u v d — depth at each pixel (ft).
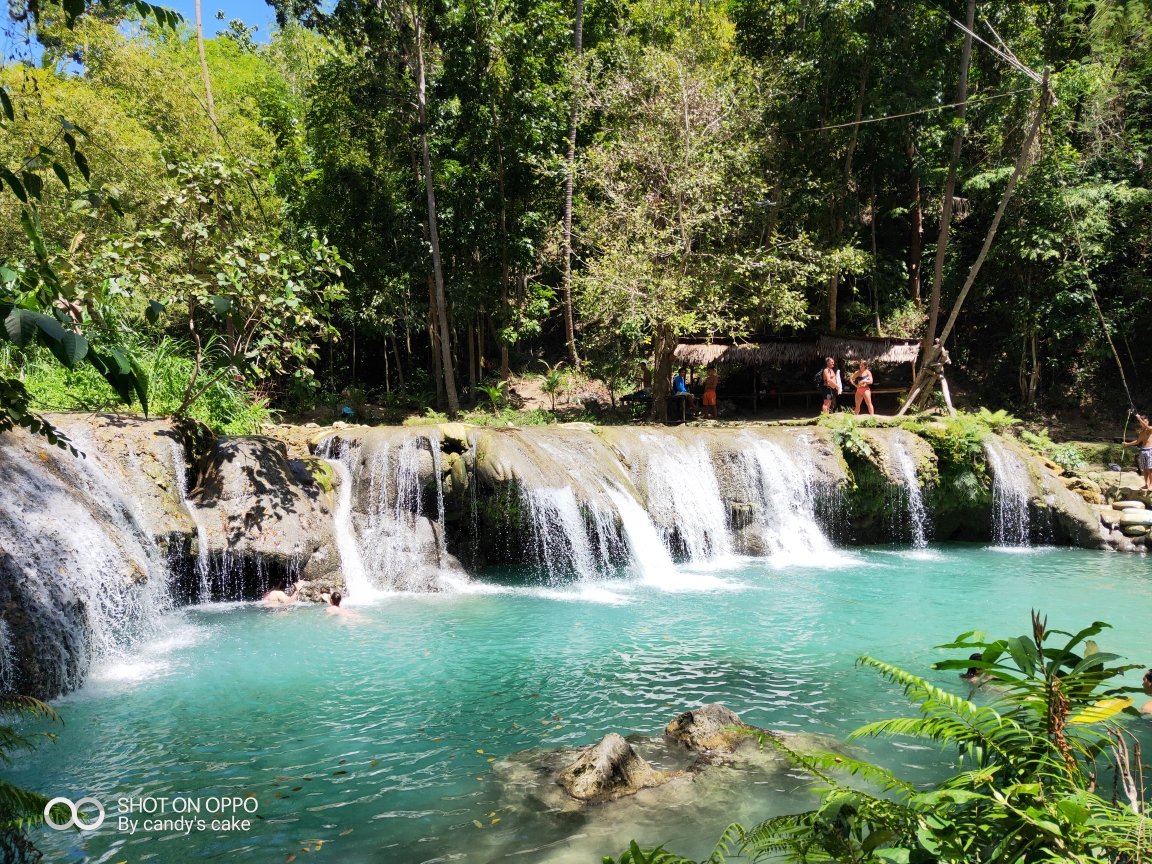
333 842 15.52
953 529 54.60
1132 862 7.79
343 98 78.23
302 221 79.05
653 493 45.91
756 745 19.52
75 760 19.52
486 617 34.06
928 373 67.51
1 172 8.95
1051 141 73.97
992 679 10.33
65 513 27.89
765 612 34.94
